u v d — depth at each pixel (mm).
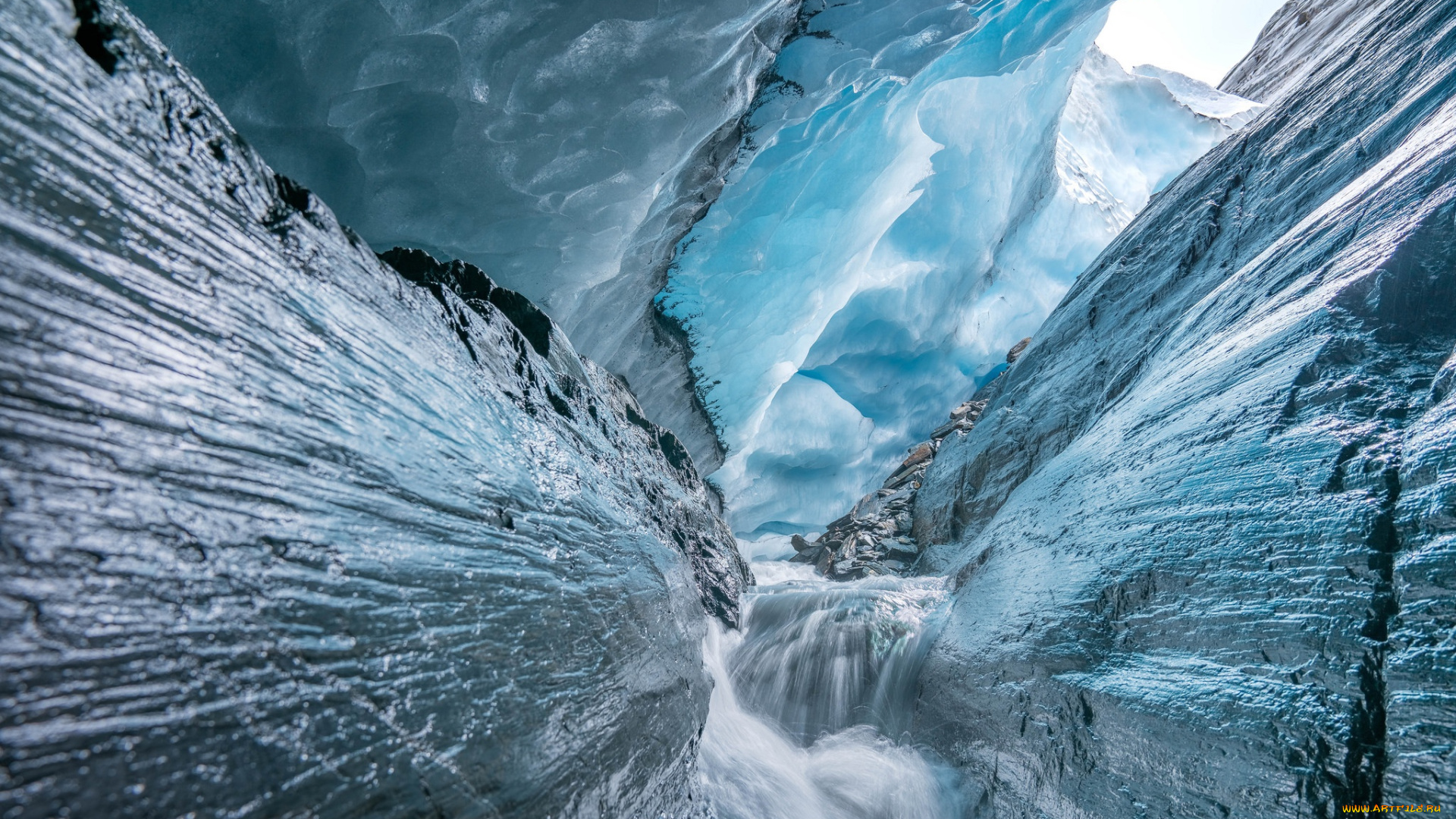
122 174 1396
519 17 4270
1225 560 3117
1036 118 11719
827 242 9422
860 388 12227
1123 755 3004
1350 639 2459
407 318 2371
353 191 4555
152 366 1302
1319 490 2932
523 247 5754
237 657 1232
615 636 2732
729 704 5031
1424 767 2066
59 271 1193
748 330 9227
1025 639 4012
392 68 4086
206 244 1557
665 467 6277
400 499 1834
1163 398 4781
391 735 1467
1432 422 2762
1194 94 18672
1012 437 7852
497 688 1854
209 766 1107
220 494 1331
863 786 4172
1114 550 3863
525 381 3285
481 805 1631
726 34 5270
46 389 1108
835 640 5406
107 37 1482
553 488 2832
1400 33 5879
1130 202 16484
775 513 12102
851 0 6473
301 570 1435
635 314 8125
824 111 7867
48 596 1008
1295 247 4691
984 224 11805
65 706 969
